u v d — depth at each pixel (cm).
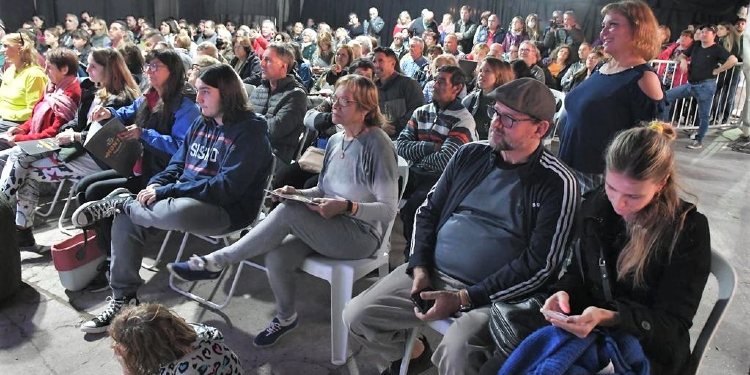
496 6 1099
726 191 421
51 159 296
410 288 176
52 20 1192
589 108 202
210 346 151
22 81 377
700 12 920
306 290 262
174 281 266
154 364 143
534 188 159
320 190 224
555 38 781
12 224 244
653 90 190
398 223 350
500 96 158
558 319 124
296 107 336
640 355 122
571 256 150
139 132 268
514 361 126
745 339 222
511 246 163
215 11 1379
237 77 234
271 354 212
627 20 192
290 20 1415
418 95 365
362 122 210
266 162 237
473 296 159
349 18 1228
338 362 207
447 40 739
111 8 1263
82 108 329
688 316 125
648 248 127
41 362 205
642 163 121
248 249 201
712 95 559
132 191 278
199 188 227
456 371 149
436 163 270
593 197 146
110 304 232
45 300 247
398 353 184
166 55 270
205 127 241
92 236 257
